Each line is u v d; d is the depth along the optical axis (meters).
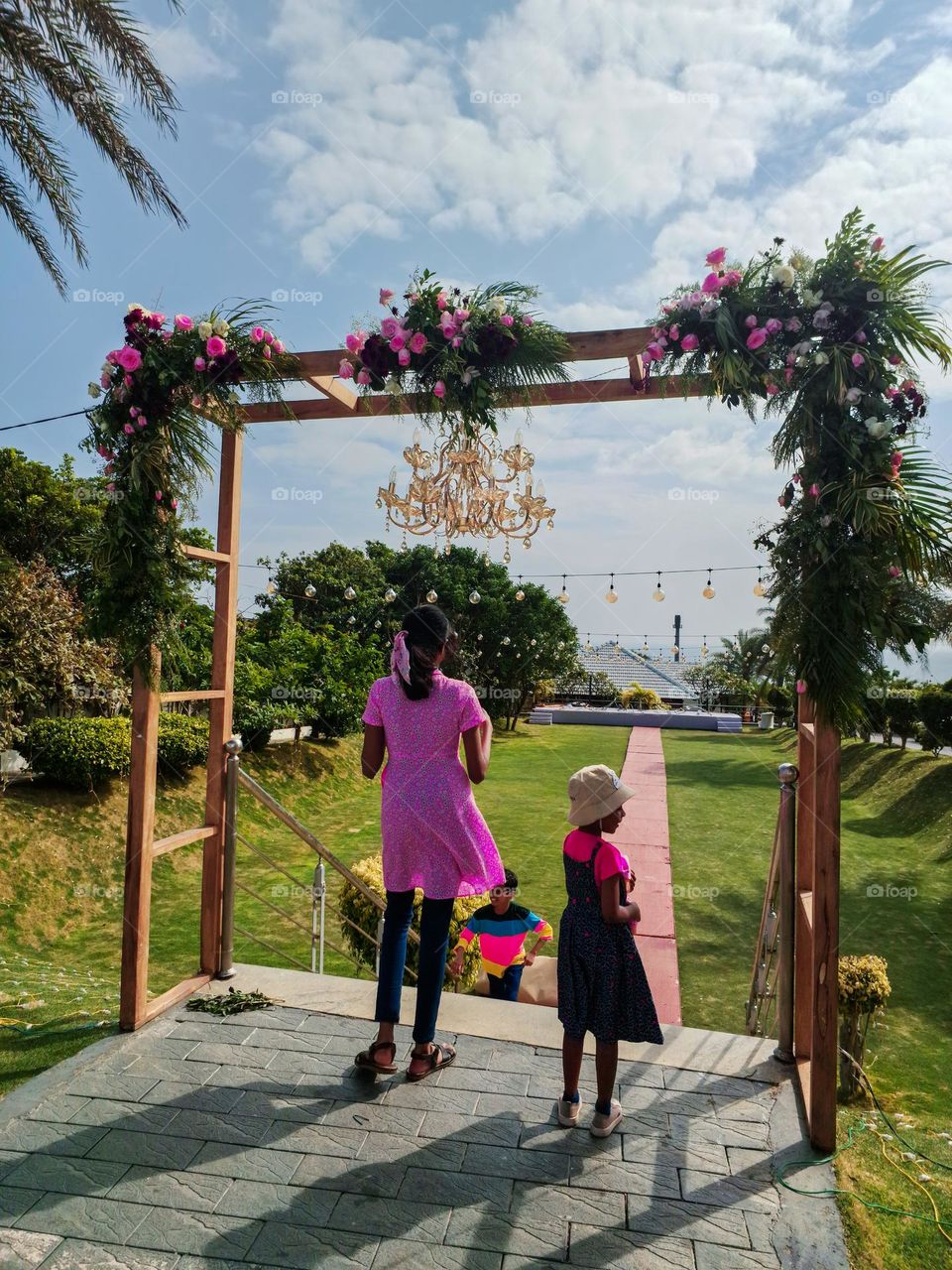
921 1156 2.69
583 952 2.67
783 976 3.17
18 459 14.58
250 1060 3.07
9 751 10.82
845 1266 2.11
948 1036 5.75
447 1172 2.43
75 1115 2.68
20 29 6.44
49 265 7.55
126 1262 2.05
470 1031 3.35
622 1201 2.33
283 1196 2.31
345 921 5.52
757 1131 2.71
